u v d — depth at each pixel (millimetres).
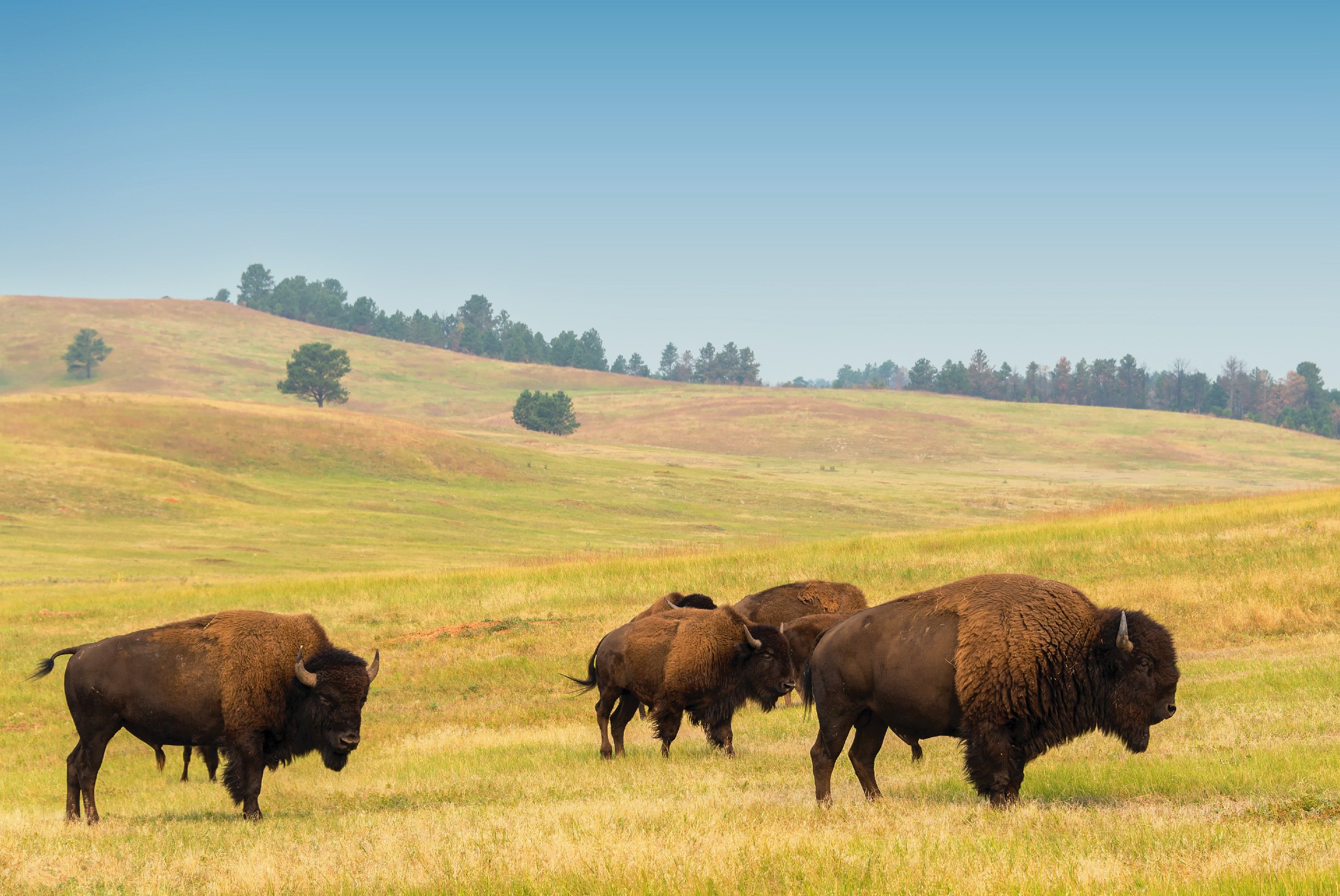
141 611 69500
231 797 26797
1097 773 21922
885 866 13336
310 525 163500
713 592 66312
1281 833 14359
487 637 57625
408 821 20281
